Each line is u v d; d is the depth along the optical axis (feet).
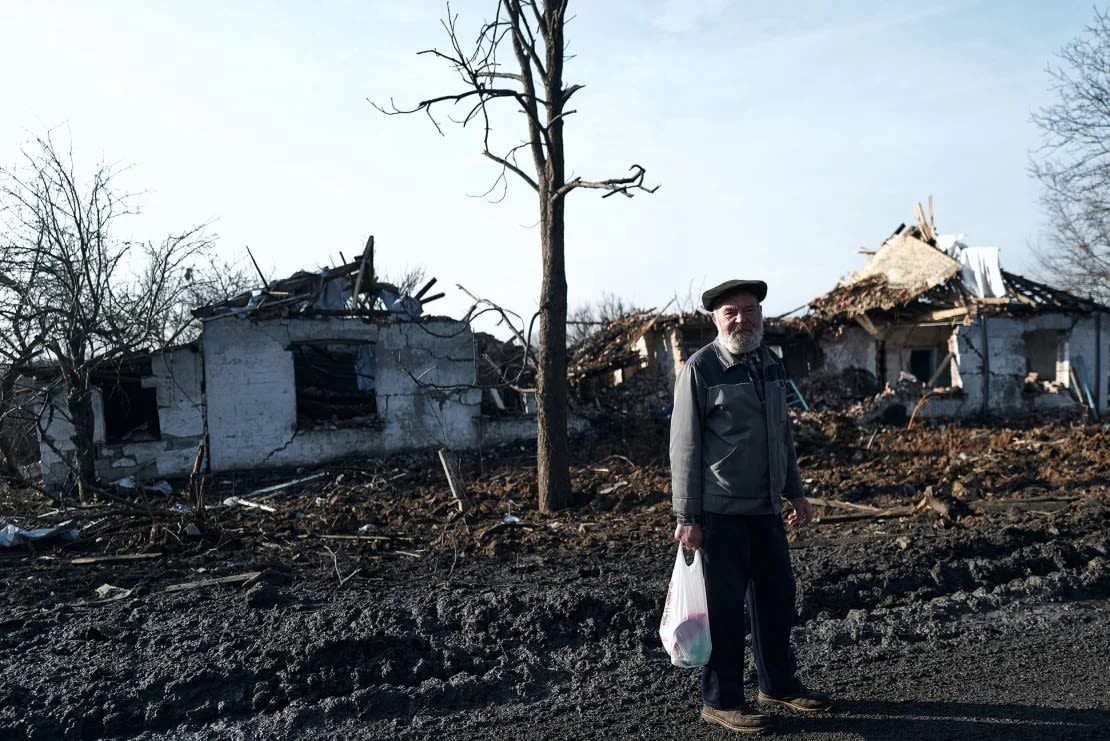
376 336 53.78
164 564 27.09
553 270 36.32
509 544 28.60
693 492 13.34
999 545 24.13
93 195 40.06
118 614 20.31
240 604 20.75
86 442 41.65
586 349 76.79
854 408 65.51
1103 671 15.51
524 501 39.63
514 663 16.70
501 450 55.42
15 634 18.60
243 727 14.20
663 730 13.43
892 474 43.16
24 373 44.37
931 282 69.77
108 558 27.55
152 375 49.96
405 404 54.39
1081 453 48.42
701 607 13.48
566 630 18.26
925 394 66.80
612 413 63.26
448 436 55.31
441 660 16.63
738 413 13.35
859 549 24.16
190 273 47.78
